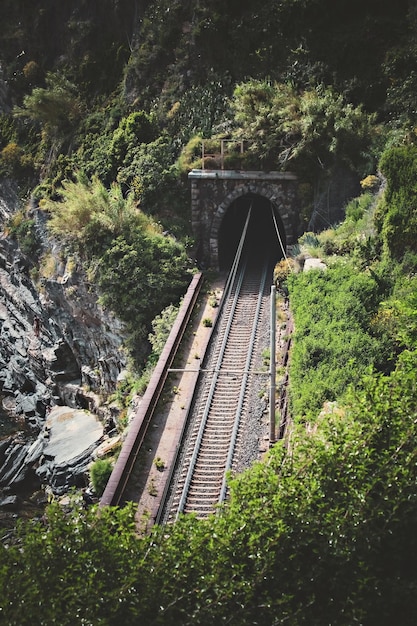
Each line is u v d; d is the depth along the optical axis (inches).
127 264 1539.1
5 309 2123.5
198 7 1882.4
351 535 657.0
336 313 1138.0
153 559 627.8
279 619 627.8
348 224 1466.5
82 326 1707.7
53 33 2230.6
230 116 1786.4
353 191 1588.3
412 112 1604.3
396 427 694.5
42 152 2102.6
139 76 1951.3
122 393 1491.1
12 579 583.8
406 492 675.4
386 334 1077.1
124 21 2082.9
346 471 676.7
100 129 1964.8
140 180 1744.6
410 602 688.4
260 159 1674.5
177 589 618.8
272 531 650.2
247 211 1940.2
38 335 1921.8
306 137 1609.3
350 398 751.7
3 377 2084.2
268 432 1151.6
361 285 1196.5
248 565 645.3
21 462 1606.8
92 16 2140.7
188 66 1893.5
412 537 711.7
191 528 660.7
